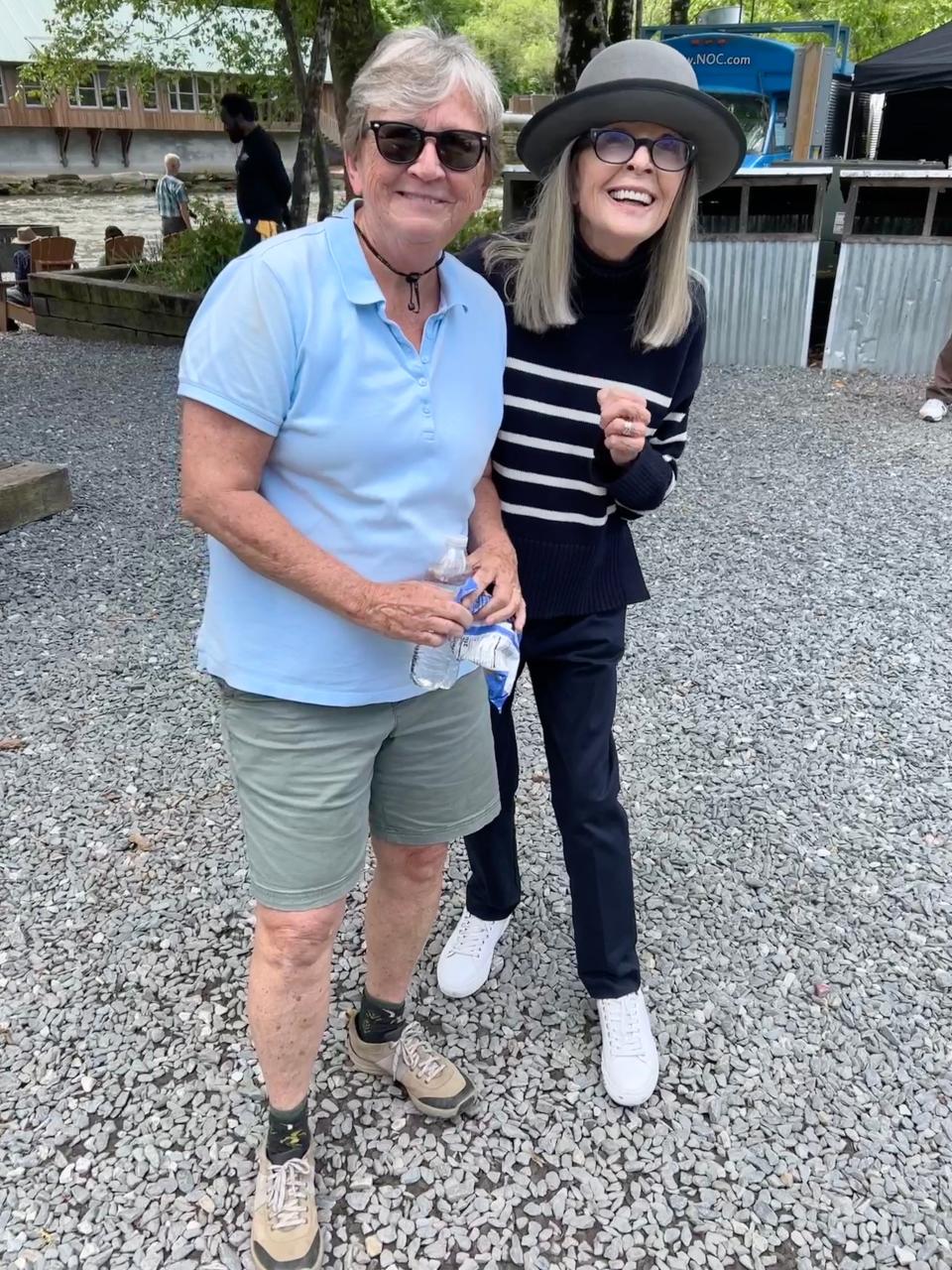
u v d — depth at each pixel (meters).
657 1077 2.10
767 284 8.48
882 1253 1.77
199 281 9.61
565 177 1.68
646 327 1.78
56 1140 1.94
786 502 5.54
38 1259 1.73
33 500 5.14
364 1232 1.79
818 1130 2.00
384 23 14.50
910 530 5.11
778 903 2.61
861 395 7.73
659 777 3.11
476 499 1.82
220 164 35.19
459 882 2.67
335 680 1.48
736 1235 1.80
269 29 12.37
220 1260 1.73
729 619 4.16
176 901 2.57
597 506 1.89
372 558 1.47
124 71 13.15
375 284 1.37
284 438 1.39
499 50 35.81
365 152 1.35
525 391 1.81
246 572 1.48
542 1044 2.19
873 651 3.90
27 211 23.81
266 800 1.53
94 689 3.58
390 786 1.70
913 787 3.08
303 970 1.59
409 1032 2.07
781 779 3.11
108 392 7.96
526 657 1.96
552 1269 1.74
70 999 2.28
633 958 2.12
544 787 3.06
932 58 10.16
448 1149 1.95
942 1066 2.15
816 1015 2.27
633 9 10.95
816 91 10.37
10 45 28.97
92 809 2.92
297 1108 1.73
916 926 2.54
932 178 7.72
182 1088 2.05
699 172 1.73
